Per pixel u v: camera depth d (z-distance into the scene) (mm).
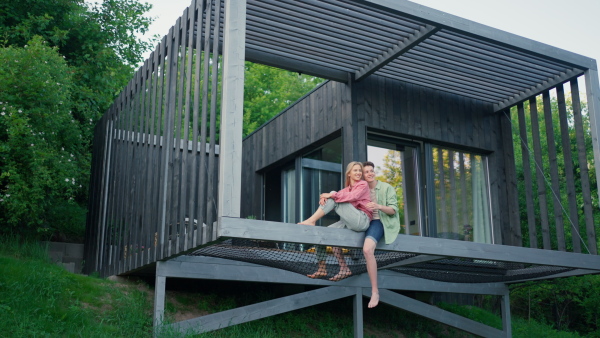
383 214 5359
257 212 10570
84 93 10484
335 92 8398
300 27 6816
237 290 7910
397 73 8242
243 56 5102
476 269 7809
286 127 9844
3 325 5160
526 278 7941
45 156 7691
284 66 7723
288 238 4875
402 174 8406
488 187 9125
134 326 5973
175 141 6344
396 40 7066
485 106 9305
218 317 6371
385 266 6773
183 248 5496
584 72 7527
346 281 7305
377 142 8305
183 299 7195
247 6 6328
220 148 4910
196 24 6582
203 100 5586
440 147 8852
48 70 8195
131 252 6961
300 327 7422
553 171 8016
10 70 7707
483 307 12398
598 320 12438
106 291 6625
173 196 6000
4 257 6586
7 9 10531
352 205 5234
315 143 8906
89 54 11609
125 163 7855
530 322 11266
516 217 8867
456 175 8875
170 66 6699
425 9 6270
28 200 7672
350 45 7207
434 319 7898
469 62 7695
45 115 7906
